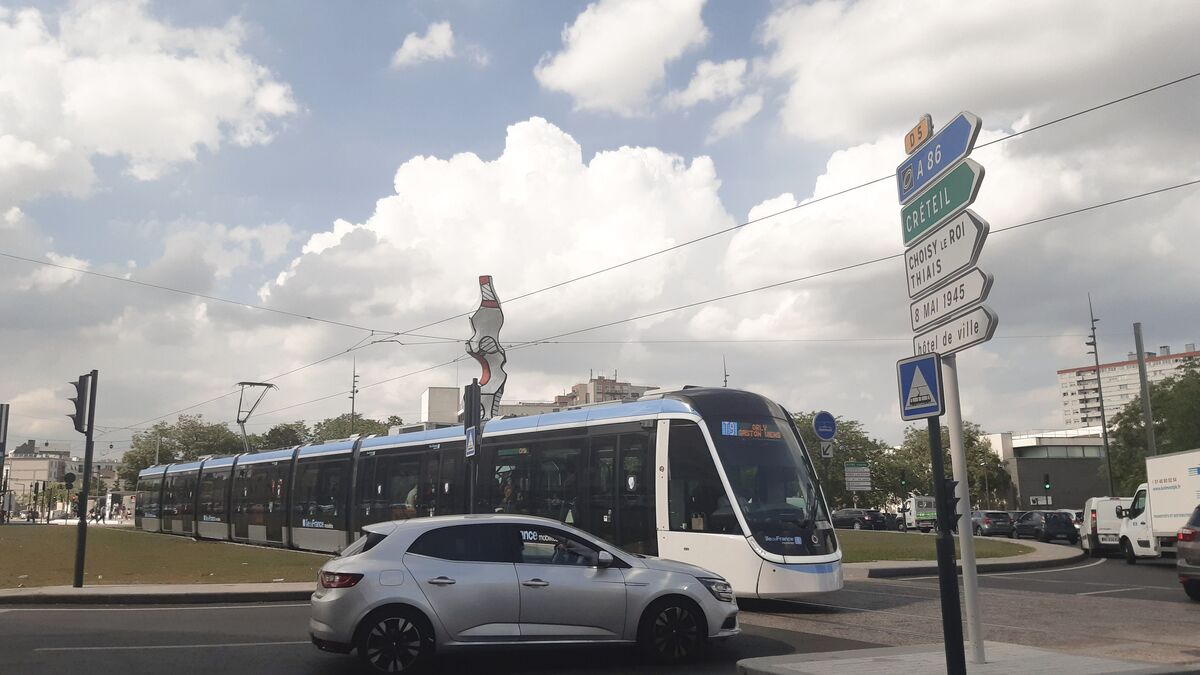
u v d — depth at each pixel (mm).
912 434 96438
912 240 10070
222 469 39625
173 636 12508
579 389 90875
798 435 16859
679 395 17047
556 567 10438
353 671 10125
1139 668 9312
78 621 14039
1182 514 25453
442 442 24969
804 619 14602
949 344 9273
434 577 10047
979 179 8508
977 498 101438
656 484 16609
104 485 161500
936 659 10008
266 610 15594
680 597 10719
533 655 11211
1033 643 12023
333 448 30688
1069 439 108875
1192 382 53125
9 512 87688
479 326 38938
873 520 64375
